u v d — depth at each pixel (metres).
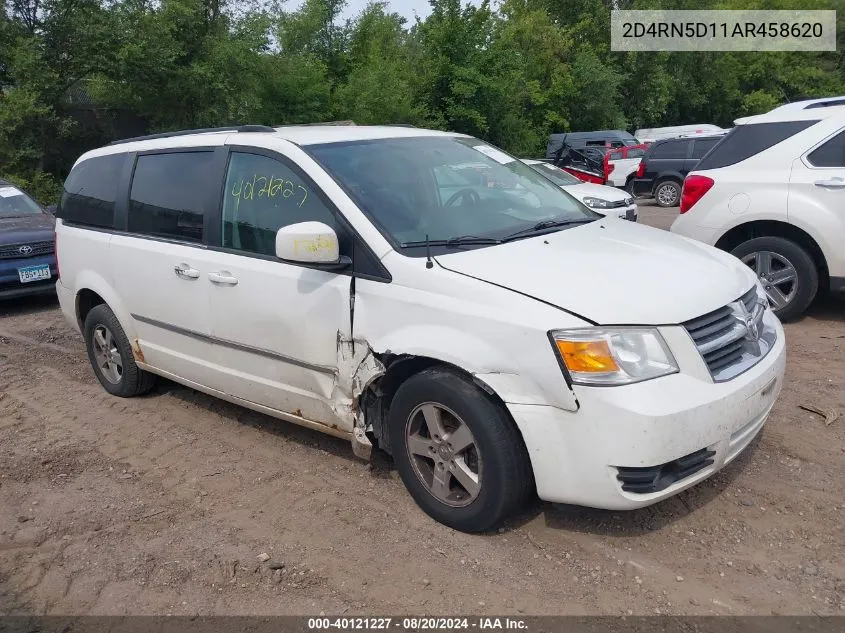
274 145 4.06
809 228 5.91
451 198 4.01
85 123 22.55
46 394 5.67
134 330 5.04
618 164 20.41
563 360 2.96
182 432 4.80
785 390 4.86
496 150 4.79
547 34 35.59
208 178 4.37
